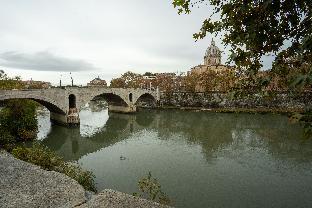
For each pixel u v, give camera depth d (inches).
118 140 1557.6
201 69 4114.2
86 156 1199.6
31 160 582.2
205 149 1316.4
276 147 1352.1
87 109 3400.6
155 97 3420.3
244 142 1472.7
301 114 114.3
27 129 1439.5
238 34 155.7
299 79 105.7
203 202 724.7
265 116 2477.9
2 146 1056.2
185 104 3400.6
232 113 2706.7
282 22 143.4
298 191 812.0
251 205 717.9
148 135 1704.0
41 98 1659.7
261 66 156.6
